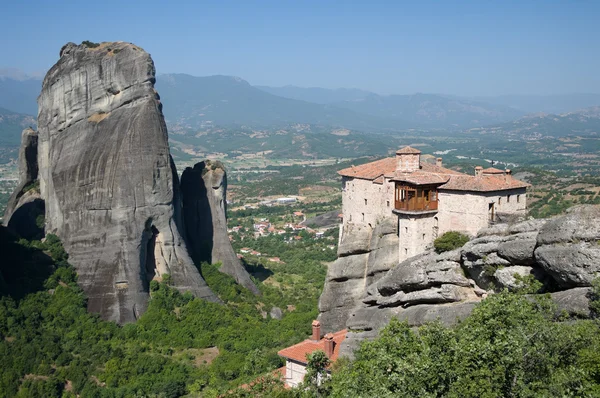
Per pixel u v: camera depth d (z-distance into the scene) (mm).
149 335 92562
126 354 86312
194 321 96562
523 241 45938
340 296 70938
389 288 57094
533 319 35594
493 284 48094
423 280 53969
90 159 102250
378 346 41094
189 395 75375
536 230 46844
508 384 32688
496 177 59156
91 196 101000
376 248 68250
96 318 94125
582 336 34156
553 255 42062
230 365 81750
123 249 98312
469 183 57906
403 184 61406
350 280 71000
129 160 99875
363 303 61062
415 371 33875
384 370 37125
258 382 50969
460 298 51375
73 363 82188
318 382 49062
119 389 77375
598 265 39562
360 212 73188
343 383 38844
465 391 31875
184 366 83625
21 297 91625
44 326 89250
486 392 31500
